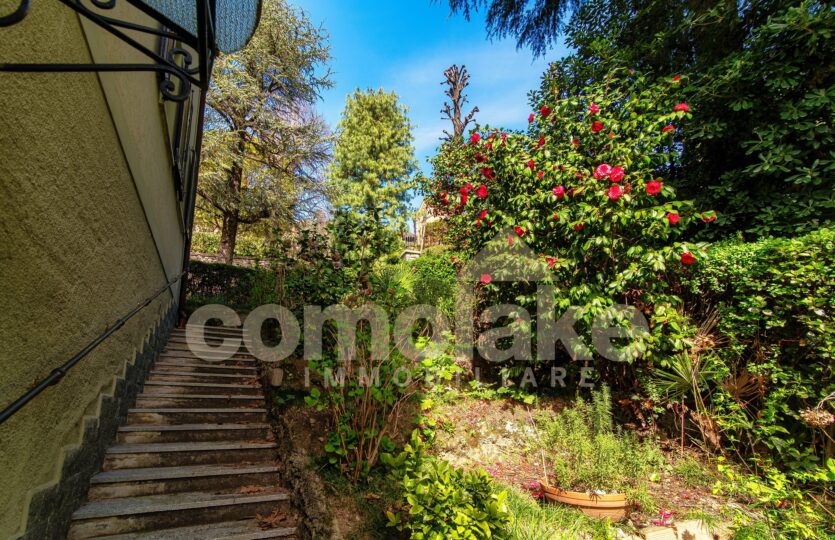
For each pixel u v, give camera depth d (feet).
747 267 10.93
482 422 13.98
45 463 6.56
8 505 5.38
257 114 46.47
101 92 7.47
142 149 11.07
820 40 12.23
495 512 7.43
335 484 9.66
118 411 10.82
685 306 12.72
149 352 14.76
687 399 12.51
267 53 47.03
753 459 10.39
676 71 17.52
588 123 13.60
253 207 46.21
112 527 8.13
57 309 6.38
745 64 13.37
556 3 21.77
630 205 11.89
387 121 69.77
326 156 53.36
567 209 12.67
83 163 6.93
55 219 6.06
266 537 8.43
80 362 7.75
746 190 14.05
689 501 9.98
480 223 14.69
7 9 4.24
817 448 9.99
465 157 19.33
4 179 4.65
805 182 12.13
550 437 11.58
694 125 15.12
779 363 10.52
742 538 8.17
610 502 9.15
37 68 2.95
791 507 9.01
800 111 12.42
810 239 9.91
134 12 10.09
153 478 9.43
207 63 4.18
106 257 8.63
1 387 4.94
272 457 11.46
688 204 11.39
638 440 12.41
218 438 11.90
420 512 7.39
